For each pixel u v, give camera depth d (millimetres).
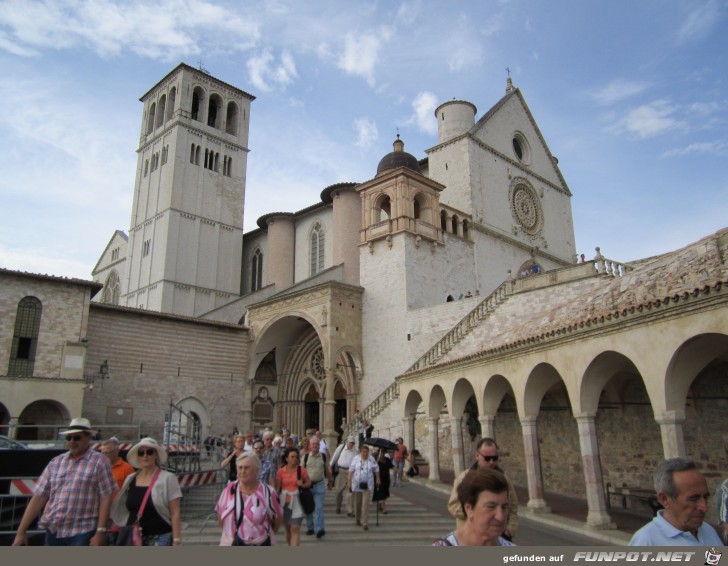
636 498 20703
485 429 22781
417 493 24891
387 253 48312
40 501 8273
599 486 16844
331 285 46719
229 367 50188
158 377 45438
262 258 72250
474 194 55250
